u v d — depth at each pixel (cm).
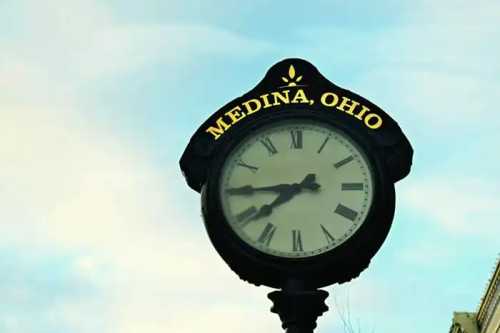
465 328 3158
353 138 1127
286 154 1129
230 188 1116
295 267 1080
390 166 1130
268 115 1148
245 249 1087
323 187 1112
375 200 1098
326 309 1069
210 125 1152
